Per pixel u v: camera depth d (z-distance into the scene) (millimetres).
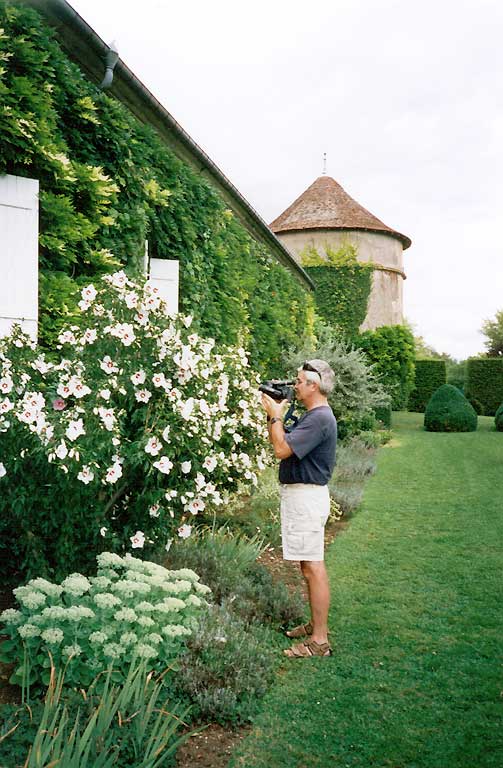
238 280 8977
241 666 3174
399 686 3283
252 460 5402
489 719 2957
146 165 5848
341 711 3012
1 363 3588
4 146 4180
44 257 4781
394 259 31734
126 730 2438
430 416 20406
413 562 5613
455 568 5434
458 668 3506
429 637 3945
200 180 7324
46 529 3512
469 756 2645
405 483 9930
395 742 2746
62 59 4648
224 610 3717
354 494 8180
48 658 2742
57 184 4637
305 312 15539
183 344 3891
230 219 8703
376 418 20109
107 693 2463
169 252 6676
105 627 2873
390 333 21656
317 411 3670
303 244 30484
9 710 2547
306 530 3633
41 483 3508
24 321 4246
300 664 3537
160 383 3590
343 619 4246
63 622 2857
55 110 4531
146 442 3465
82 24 4895
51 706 2291
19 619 2877
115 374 3670
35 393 3381
